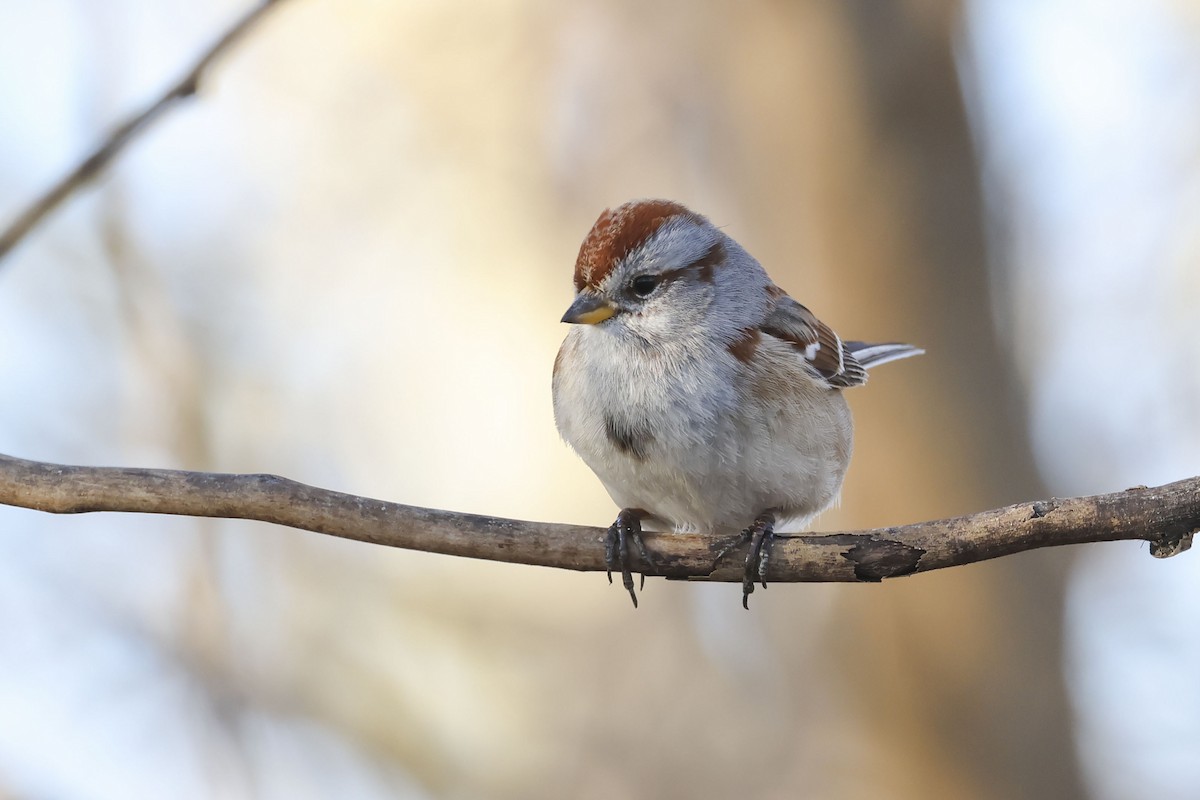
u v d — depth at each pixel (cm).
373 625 1352
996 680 1166
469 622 1406
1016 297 1316
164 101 752
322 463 1452
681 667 1406
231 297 1448
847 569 691
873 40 1196
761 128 1334
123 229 1323
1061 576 1203
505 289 1584
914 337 1211
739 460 793
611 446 809
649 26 1544
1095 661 1250
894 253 1208
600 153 1568
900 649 1191
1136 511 645
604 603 1444
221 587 1253
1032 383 1333
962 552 669
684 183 1530
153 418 1330
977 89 1271
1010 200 1312
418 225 1583
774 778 1313
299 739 1269
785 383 799
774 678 1378
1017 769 1160
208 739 1206
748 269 866
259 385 1432
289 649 1305
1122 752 1227
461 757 1338
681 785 1327
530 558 687
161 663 1233
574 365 827
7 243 739
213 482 645
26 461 646
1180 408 1351
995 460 1199
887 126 1205
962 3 1230
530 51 1590
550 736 1364
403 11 1602
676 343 799
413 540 664
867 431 1215
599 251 816
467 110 1596
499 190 1592
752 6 1324
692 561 710
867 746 1252
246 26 756
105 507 641
